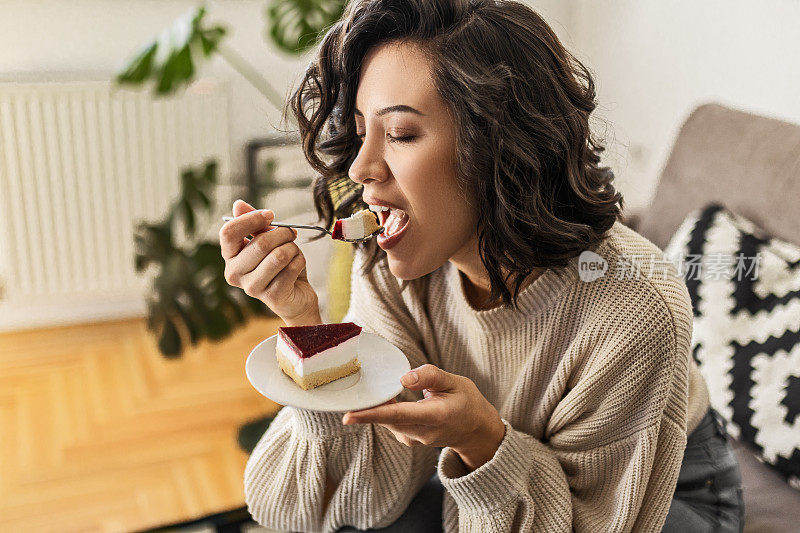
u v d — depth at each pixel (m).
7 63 2.60
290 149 2.78
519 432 1.06
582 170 0.92
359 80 0.87
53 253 2.75
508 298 0.96
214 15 2.76
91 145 2.65
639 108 2.79
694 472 1.15
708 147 1.75
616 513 0.99
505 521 0.95
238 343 2.91
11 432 2.34
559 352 1.01
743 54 2.29
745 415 1.38
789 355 1.37
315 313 0.97
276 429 1.12
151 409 2.49
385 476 1.08
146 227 2.15
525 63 0.84
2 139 2.56
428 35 0.82
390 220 0.91
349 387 0.86
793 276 1.43
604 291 0.97
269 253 0.90
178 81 2.13
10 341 2.87
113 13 2.67
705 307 1.50
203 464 2.22
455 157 0.84
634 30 2.75
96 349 2.83
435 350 1.14
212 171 2.20
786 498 1.31
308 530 1.14
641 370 0.96
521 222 0.87
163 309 2.12
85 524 1.96
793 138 1.57
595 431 1.00
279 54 2.86
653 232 1.82
